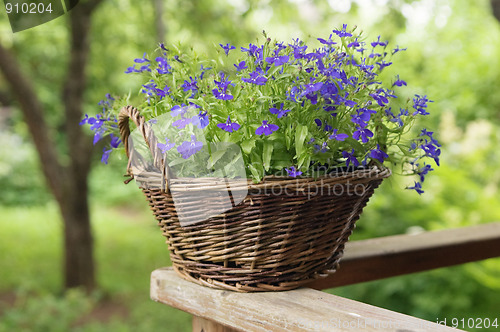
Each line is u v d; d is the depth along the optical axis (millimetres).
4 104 4543
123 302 4004
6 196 7969
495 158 3367
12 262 4980
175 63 1113
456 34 4375
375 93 1070
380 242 1367
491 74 3824
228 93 1030
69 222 3945
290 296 1062
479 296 2791
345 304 1035
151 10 3674
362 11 3340
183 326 3529
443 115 3330
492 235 1429
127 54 4402
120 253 5398
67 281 3988
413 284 2877
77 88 3725
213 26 3385
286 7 3227
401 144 1120
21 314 3355
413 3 3205
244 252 1053
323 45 1083
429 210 2967
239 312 1053
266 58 1026
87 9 3582
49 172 3834
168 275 1150
